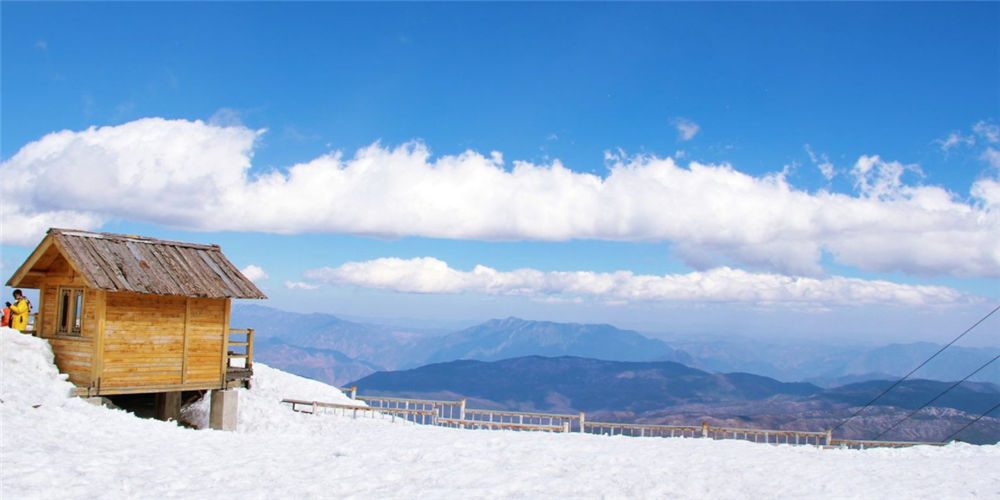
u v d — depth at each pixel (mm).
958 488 16828
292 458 19344
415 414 31516
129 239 29047
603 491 15625
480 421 29391
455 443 22031
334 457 19641
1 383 23438
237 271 31359
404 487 15867
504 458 19641
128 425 23422
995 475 18922
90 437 20844
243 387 31344
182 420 32125
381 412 33562
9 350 25219
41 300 28094
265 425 31672
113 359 26125
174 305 28438
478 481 16422
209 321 29766
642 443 24078
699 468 18688
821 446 26062
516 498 15000
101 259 26578
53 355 26781
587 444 23031
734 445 24422
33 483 14578
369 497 14875
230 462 18406
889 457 22656
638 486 16141
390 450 20547
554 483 16297
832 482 17250
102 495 14156
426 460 19281
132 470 16531
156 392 27734
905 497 15734
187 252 30688
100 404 25594
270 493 15055
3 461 16328
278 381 38625
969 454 24000
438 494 15086
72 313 27391
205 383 29391
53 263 27812
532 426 28344
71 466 16328
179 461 18125
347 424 31641
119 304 26453
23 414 21719
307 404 33625
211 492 14953
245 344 31516
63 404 24000
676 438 25875
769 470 18766
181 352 28531
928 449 24844
